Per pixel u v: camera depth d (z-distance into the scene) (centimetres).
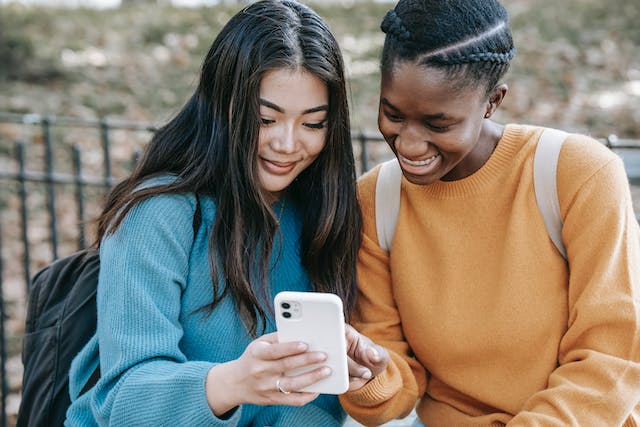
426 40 155
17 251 477
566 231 171
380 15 860
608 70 729
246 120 172
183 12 881
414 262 185
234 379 155
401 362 188
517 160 174
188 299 179
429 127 161
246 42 171
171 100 681
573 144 171
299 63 169
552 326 175
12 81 690
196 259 179
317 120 176
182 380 160
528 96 679
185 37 809
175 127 189
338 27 828
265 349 151
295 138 175
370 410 184
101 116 647
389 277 194
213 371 159
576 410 165
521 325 174
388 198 189
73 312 198
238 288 178
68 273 207
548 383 174
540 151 172
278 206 193
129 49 772
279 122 174
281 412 189
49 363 197
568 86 697
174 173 183
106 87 696
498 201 176
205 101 183
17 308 428
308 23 174
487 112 169
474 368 183
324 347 153
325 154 185
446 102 157
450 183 179
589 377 166
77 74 710
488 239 178
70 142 597
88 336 198
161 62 750
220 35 178
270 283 190
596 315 166
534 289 173
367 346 170
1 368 342
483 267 178
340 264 192
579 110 657
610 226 166
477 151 175
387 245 192
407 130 163
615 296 166
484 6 159
